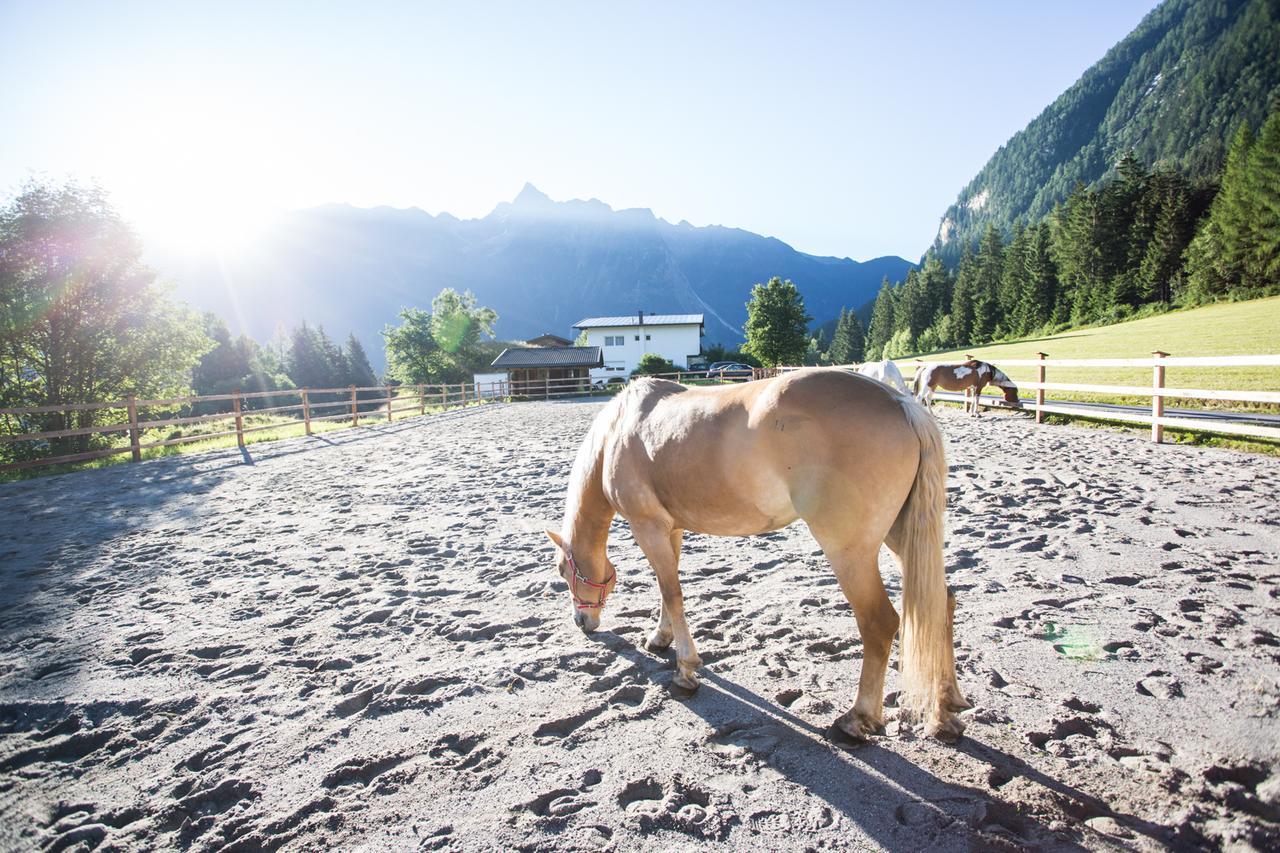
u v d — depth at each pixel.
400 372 76.56
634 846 2.13
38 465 12.10
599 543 3.79
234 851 2.20
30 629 4.32
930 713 2.71
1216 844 2.04
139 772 2.72
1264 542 4.99
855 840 2.11
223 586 5.13
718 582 4.80
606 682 3.32
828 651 3.60
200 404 65.75
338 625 4.25
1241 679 3.00
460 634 4.02
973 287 92.50
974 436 12.01
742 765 2.55
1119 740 2.60
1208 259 50.94
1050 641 3.52
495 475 10.04
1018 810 2.22
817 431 2.60
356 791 2.51
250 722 3.08
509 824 2.26
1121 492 6.79
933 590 2.49
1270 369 15.26
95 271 20.53
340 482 9.93
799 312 65.69
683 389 3.35
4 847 2.30
